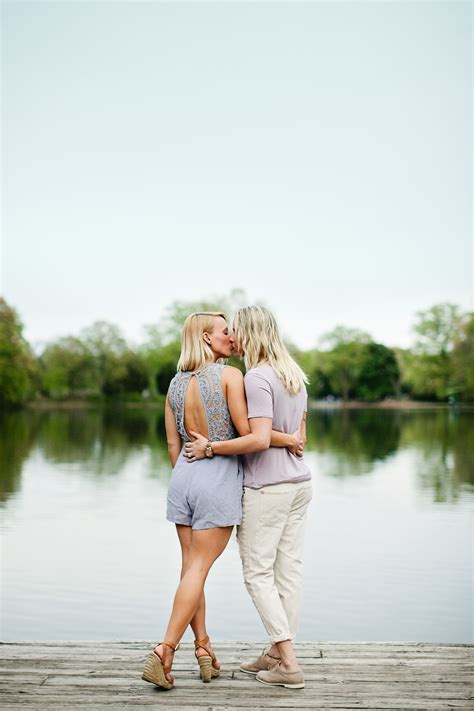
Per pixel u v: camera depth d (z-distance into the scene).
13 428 33.88
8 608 5.69
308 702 2.77
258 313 3.07
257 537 2.98
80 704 2.72
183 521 2.99
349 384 85.88
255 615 5.50
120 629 5.18
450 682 2.98
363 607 5.78
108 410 63.25
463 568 7.07
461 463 18.27
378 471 16.34
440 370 69.44
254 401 2.91
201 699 2.79
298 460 3.05
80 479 14.59
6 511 10.63
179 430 3.07
